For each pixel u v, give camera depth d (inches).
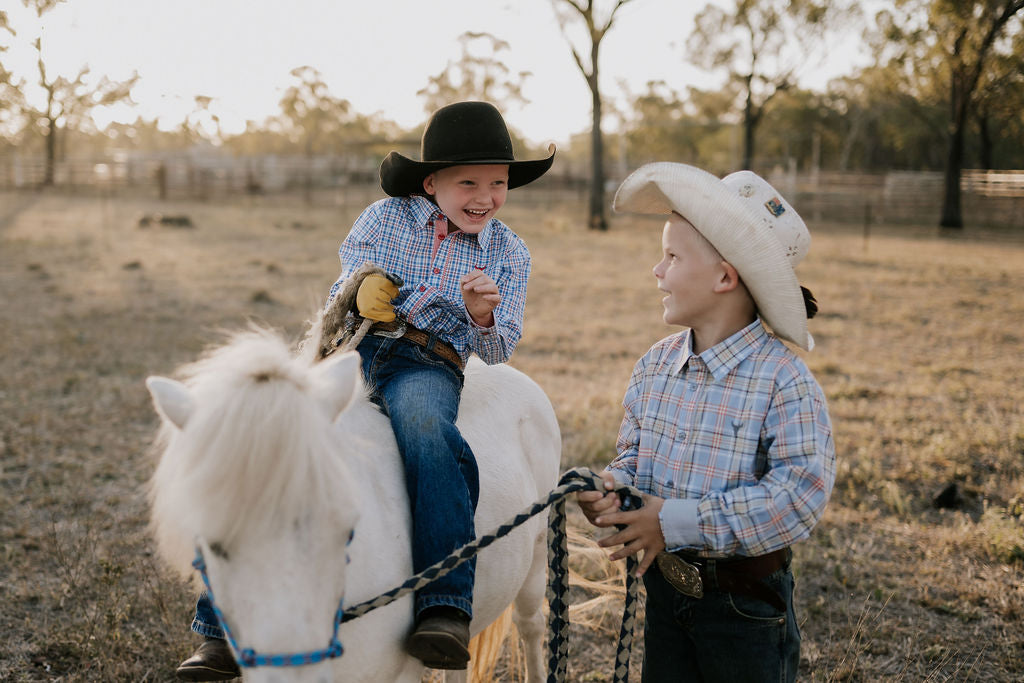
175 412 60.5
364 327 85.5
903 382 290.7
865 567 154.4
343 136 2532.0
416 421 80.7
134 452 210.4
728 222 69.2
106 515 174.1
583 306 436.8
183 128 2364.7
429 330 88.6
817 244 776.3
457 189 91.7
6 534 162.6
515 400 103.0
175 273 505.4
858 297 473.4
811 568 155.4
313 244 681.0
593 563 156.6
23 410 237.6
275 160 1715.1
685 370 77.6
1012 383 287.7
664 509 71.1
